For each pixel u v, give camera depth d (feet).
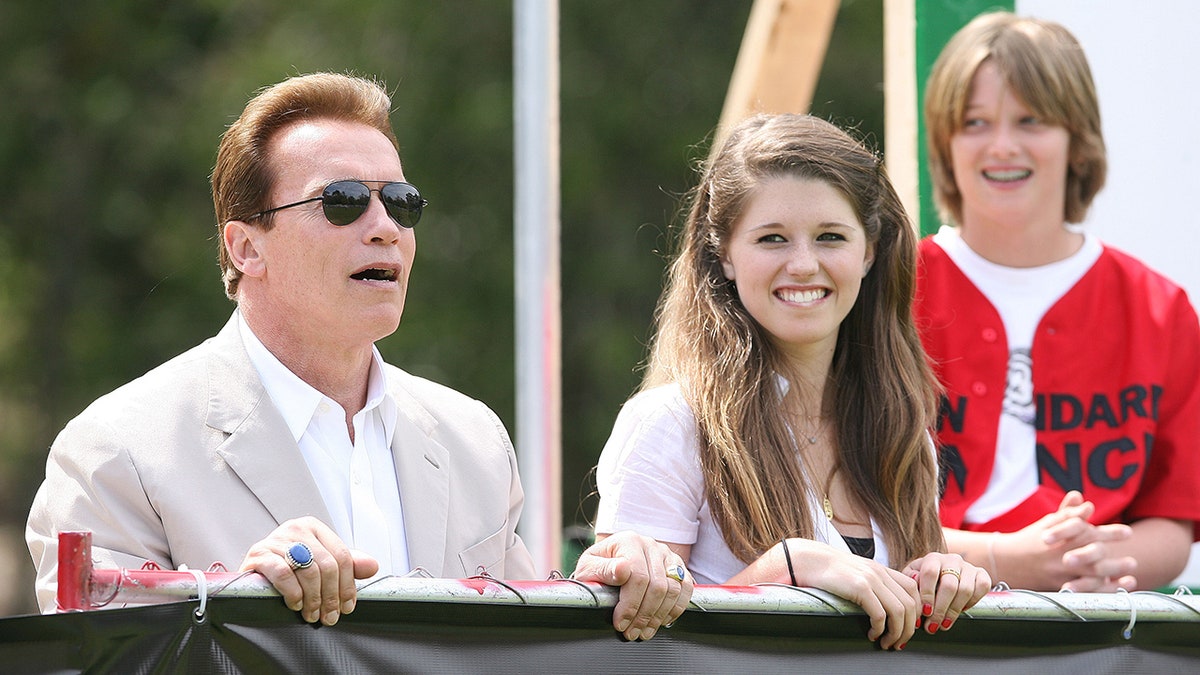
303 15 185.68
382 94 37.93
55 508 34.22
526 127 54.44
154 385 35.81
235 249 36.76
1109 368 47.01
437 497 37.29
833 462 38.99
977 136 47.91
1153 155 54.75
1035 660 31.53
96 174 193.47
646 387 40.34
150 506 34.04
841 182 38.32
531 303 54.08
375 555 35.78
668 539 36.35
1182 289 47.75
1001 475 46.11
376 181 35.76
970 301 47.91
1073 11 54.95
